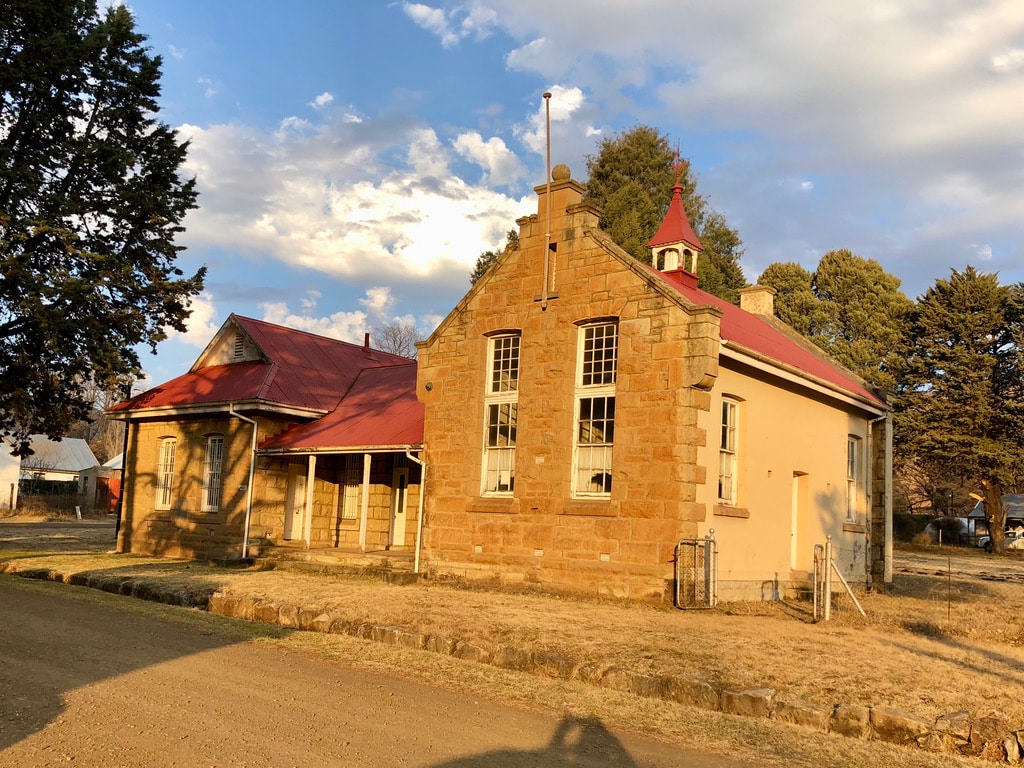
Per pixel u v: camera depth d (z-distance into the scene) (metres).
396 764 6.62
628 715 8.51
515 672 10.31
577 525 16.19
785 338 25.08
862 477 22.95
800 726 8.31
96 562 22.42
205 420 25.23
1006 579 27.36
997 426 47.81
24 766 6.20
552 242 17.50
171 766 6.34
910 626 13.95
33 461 64.38
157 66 23.75
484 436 18.38
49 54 21.34
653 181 43.25
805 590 19.08
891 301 54.69
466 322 18.83
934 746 7.79
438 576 18.14
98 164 22.69
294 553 21.36
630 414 15.74
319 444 22.12
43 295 20.70
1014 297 48.28
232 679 9.34
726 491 16.77
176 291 23.77
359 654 11.05
